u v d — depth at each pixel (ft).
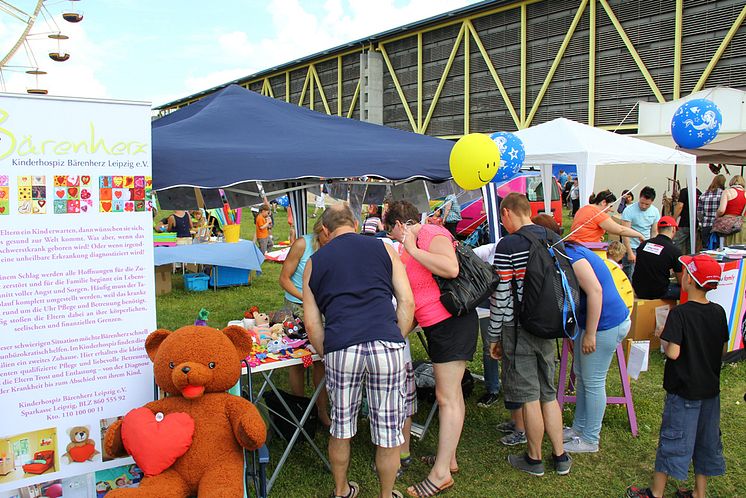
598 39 81.76
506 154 15.65
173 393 8.78
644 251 18.99
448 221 39.86
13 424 8.43
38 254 8.43
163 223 40.55
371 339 8.87
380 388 9.03
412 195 17.61
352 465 11.84
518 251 10.52
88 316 8.82
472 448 12.56
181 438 8.31
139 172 9.09
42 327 8.52
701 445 9.73
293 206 15.51
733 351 17.98
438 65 110.11
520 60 93.66
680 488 10.65
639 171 44.83
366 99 124.57
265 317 12.64
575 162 22.06
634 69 77.41
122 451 8.80
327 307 9.25
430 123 113.29
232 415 8.67
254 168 10.71
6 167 8.17
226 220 36.68
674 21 72.33
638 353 12.79
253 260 29.99
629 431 13.29
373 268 9.37
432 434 13.02
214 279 29.86
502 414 14.21
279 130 13.99
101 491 9.14
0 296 8.23
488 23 98.84
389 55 121.80
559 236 11.55
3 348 8.29
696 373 9.37
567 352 13.61
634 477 11.37
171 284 30.35
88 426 8.92
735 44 66.74
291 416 11.86
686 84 71.97
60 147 8.49
